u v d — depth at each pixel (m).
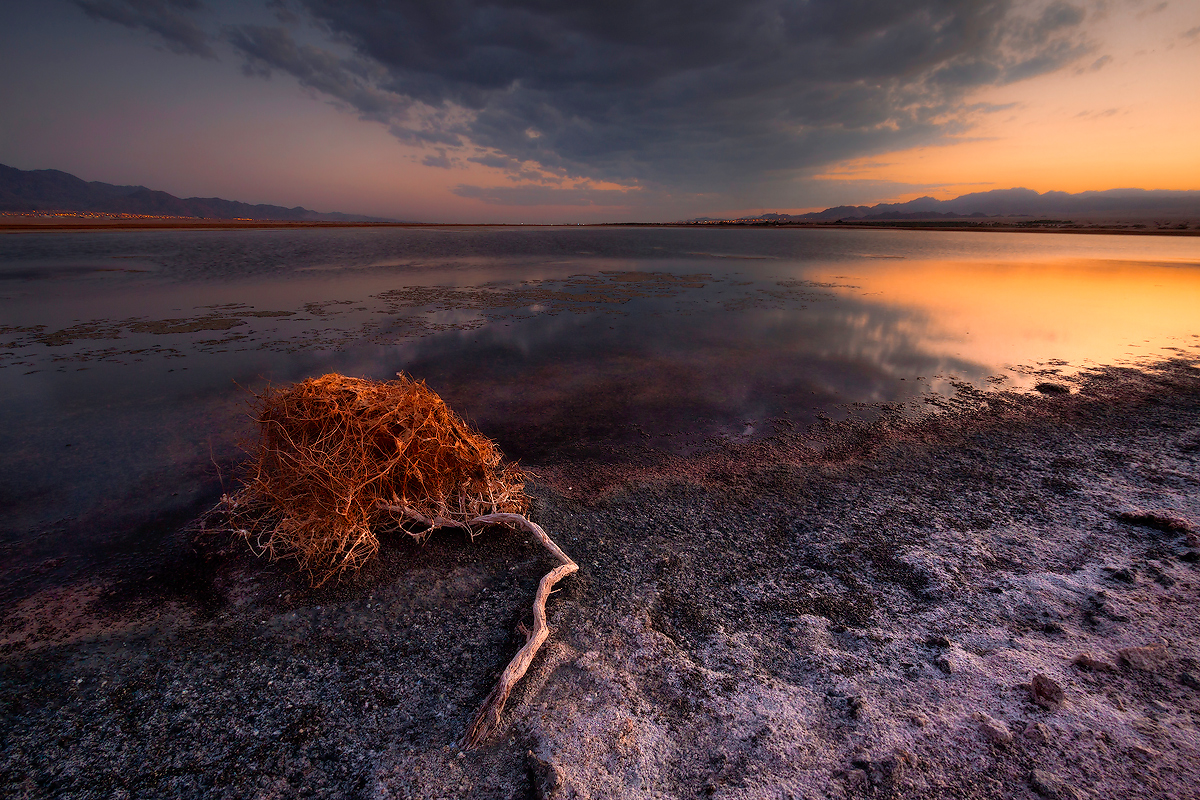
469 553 3.71
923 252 33.78
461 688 2.60
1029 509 4.18
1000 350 9.41
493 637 2.95
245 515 4.11
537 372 8.18
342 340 10.03
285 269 22.58
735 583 3.40
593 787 2.04
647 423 6.25
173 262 24.83
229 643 2.91
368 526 3.71
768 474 4.97
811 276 20.67
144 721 2.42
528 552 3.74
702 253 33.53
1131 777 1.92
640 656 2.76
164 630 3.02
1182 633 2.68
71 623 3.07
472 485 4.15
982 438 5.68
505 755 2.21
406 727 2.39
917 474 4.89
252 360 8.63
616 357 9.04
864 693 2.45
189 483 4.80
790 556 3.69
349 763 2.22
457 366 8.45
